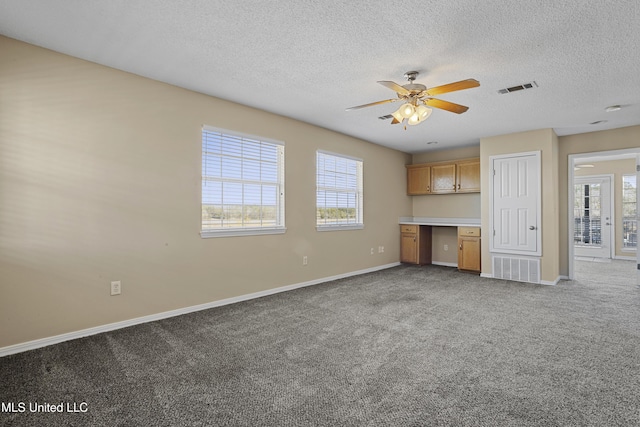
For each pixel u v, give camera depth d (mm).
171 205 3400
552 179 4898
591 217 7957
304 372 2238
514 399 1919
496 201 5375
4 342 2482
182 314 3469
